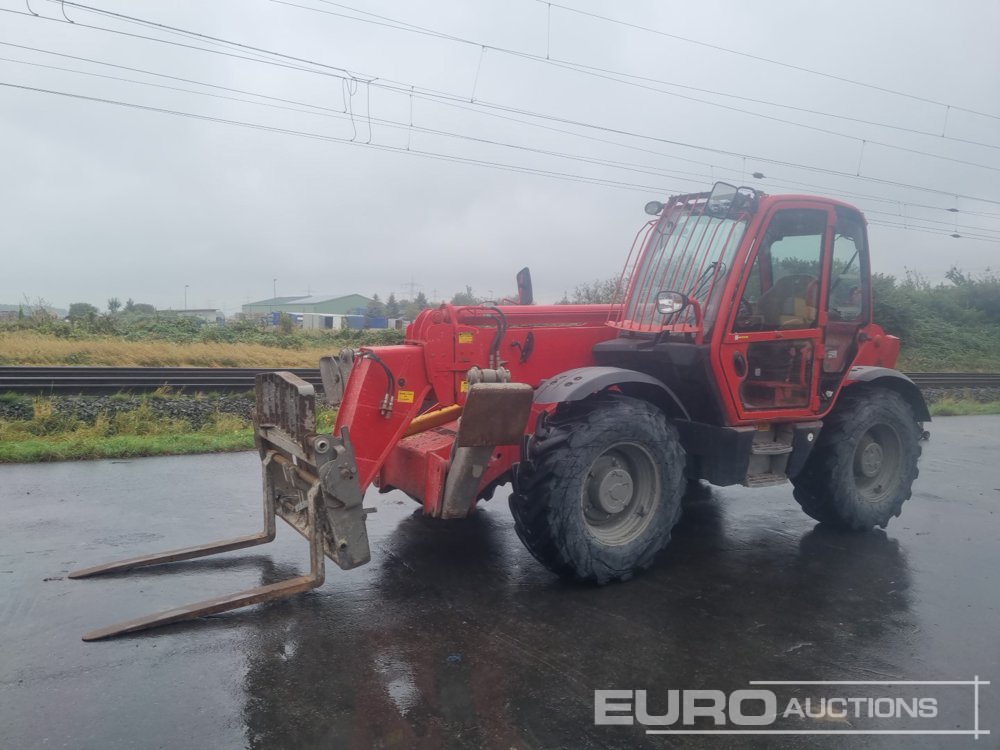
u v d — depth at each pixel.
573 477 3.95
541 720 2.78
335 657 3.23
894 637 3.56
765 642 3.49
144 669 3.09
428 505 4.09
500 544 4.85
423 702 2.88
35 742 2.57
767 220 4.58
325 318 41.72
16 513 5.28
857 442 5.20
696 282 4.70
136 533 4.88
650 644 3.44
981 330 25.91
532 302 5.45
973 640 3.54
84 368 11.25
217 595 3.88
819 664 3.28
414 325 4.73
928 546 5.00
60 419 8.16
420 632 3.50
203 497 5.77
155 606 3.73
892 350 5.99
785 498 6.28
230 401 9.73
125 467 6.77
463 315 4.64
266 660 3.19
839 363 5.18
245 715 2.76
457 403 4.54
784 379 4.84
